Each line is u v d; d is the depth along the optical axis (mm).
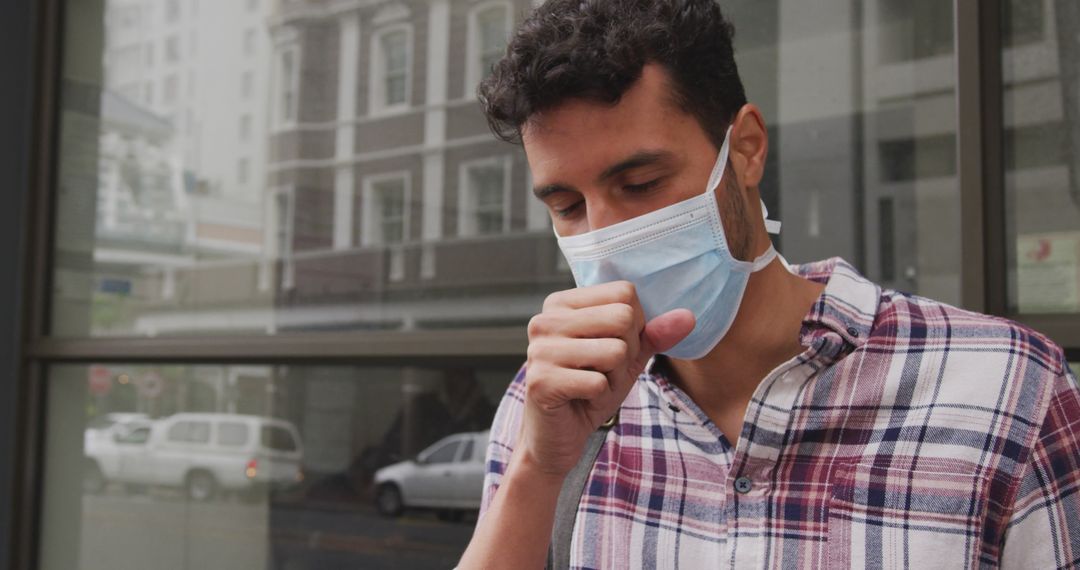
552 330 816
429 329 2250
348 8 2467
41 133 2934
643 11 890
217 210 2666
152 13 2850
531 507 867
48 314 2926
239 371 2586
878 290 962
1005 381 857
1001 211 1553
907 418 877
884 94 1707
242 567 2561
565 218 967
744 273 938
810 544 878
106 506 2795
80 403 2855
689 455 963
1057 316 1488
